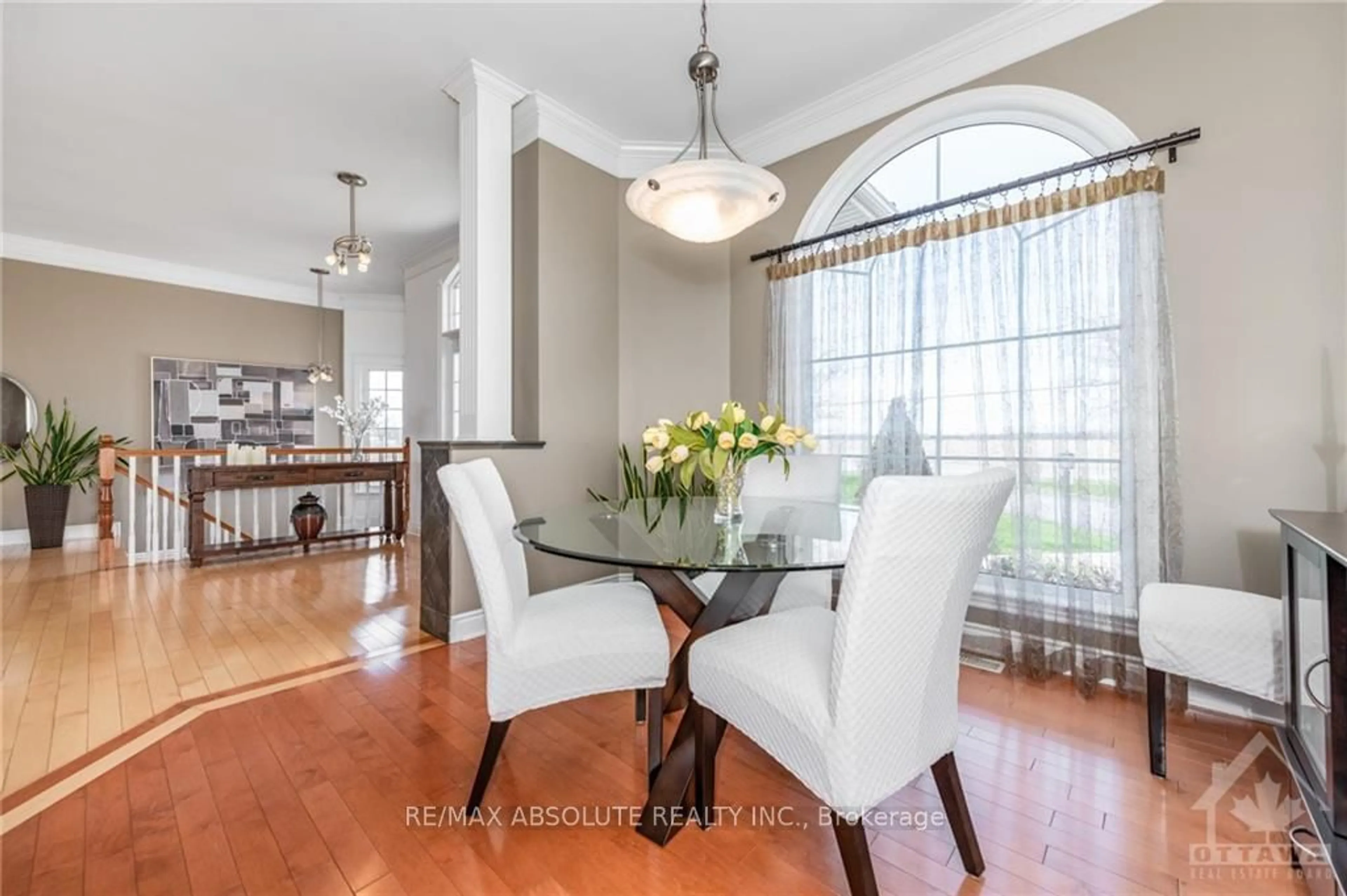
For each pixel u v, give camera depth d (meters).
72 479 5.36
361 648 2.75
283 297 6.79
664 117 3.32
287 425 6.81
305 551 5.04
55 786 1.65
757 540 1.71
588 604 1.79
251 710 2.12
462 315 3.13
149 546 4.73
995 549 2.54
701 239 2.37
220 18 2.49
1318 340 1.93
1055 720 2.04
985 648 2.61
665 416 3.69
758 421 3.54
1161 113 2.22
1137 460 2.19
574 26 2.56
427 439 5.81
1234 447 2.06
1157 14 2.23
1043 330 2.42
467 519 1.56
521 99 3.11
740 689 1.35
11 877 1.31
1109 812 1.53
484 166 3.01
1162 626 1.68
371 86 3.00
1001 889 1.28
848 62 2.83
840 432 3.09
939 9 2.48
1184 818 1.50
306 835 1.46
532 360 3.19
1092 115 2.38
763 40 2.66
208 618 3.19
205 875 1.32
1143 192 2.19
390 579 4.09
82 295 5.60
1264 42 2.02
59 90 3.01
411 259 5.90
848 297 3.07
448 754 1.83
